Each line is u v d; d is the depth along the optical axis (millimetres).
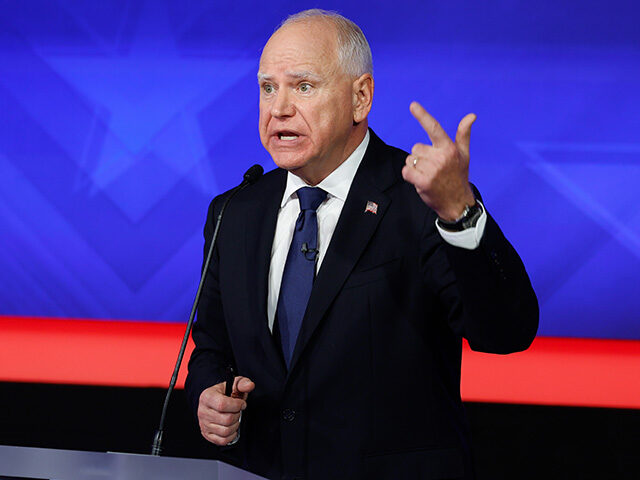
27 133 15055
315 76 5406
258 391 5613
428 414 5391
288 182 5984
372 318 5387
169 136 14789
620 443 11180
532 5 13734
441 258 5297
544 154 13898
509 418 11484
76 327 14594
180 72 14711
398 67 14094
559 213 13930
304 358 5406
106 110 14898
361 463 5289
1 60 15008
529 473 11094
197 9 14578
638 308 13891
